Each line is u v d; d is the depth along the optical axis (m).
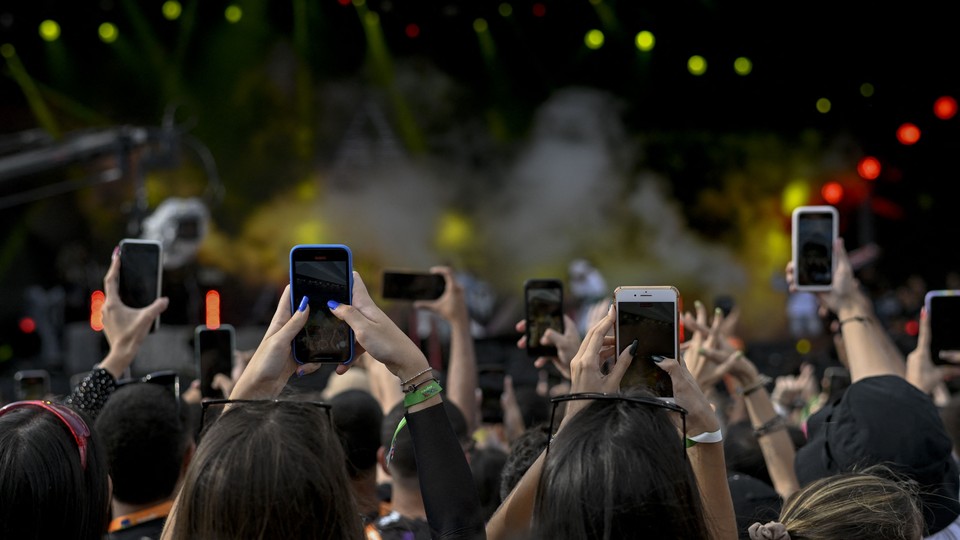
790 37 18.70
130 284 3.53
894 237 20.41
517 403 5.07
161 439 3.01
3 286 19.28
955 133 18.91
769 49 19.12
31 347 19.02
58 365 18.00
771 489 3.48
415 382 2.10
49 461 2.08
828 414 3.39
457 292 4.31
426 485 2.05
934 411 3.00
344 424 3.20
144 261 3.55
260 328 18.39
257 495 1.79
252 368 2.12
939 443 2.93
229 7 19.94
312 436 1.89
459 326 4.29
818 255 3.63
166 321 17.75
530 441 2.85
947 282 19.05
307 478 1.82
